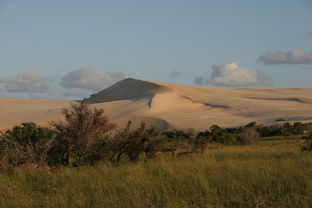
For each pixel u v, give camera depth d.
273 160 12.71
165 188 8.33
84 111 14.85
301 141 29.09
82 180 9.88
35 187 9.83
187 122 131.88
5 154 13.23
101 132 14.89
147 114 148.50
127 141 14.94
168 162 12.93
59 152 14.37
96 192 8.18
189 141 20.78
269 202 7.22
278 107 185.38
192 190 8.20
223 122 133.25
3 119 146.88
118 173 10.70
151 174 10.17
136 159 14.84
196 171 10.24
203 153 17.52
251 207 7.02
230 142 35.03
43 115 148.88
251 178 8.98
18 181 10.53
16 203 7.84
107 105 177.38
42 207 7.64
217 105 190.38
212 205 7.04
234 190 8.09
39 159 13.50
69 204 7.63
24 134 14.77
